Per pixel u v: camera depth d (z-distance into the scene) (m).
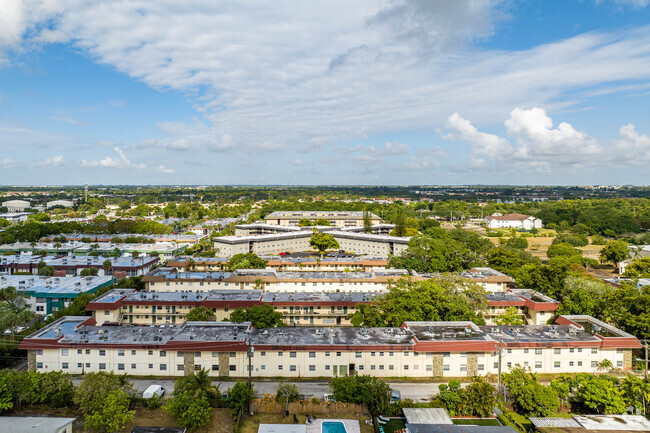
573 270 151.88
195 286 127.25
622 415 65.25
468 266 164.00
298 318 112.00
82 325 92.62
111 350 83.12
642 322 91.50
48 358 83.31
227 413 69.19
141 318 109.44
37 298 122.50
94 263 171.25
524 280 131.75
